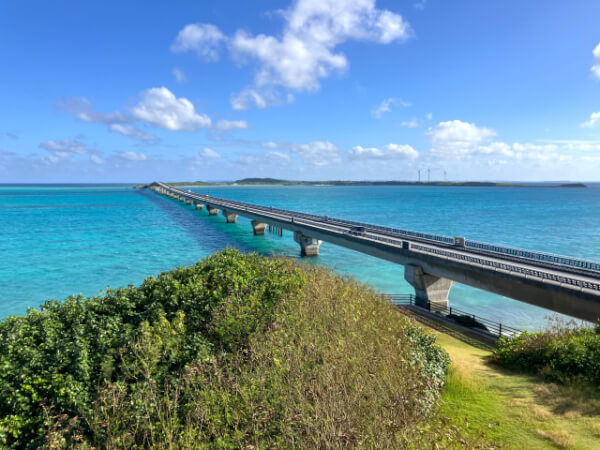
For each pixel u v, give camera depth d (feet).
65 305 36.47
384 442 21.76
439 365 41.11
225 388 28.02
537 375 45.44
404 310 95.91
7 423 24.48
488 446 26.76
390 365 30.60
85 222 378.53
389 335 37.88
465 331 83.46
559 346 47.88
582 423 31.35
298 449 22.50
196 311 38.55
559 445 27.94
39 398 25.98
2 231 306.96
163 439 23.80
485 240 273.33
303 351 31.63
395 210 565.94
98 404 25.58
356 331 35.70
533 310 116.88
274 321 36.91
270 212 298.97
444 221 410.52
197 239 276.82
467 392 38.09
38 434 24.59
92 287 146.51
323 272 55.88
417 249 126.21
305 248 213.25
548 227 352.08
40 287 146.00
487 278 98.89
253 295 41.75
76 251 221.05
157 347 31.01
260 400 26.43
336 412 23.34
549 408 34.63
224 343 35.42
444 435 26.02
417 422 25.11
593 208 580.30
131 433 24.48
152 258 202.08
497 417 32.65
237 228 353.72
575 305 77.46
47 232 303.89
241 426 24.77
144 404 25.20
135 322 36.86
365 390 26.27
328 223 226.79
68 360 28.58
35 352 29.04
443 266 112.98
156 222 388.37
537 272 87.25
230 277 43.62
